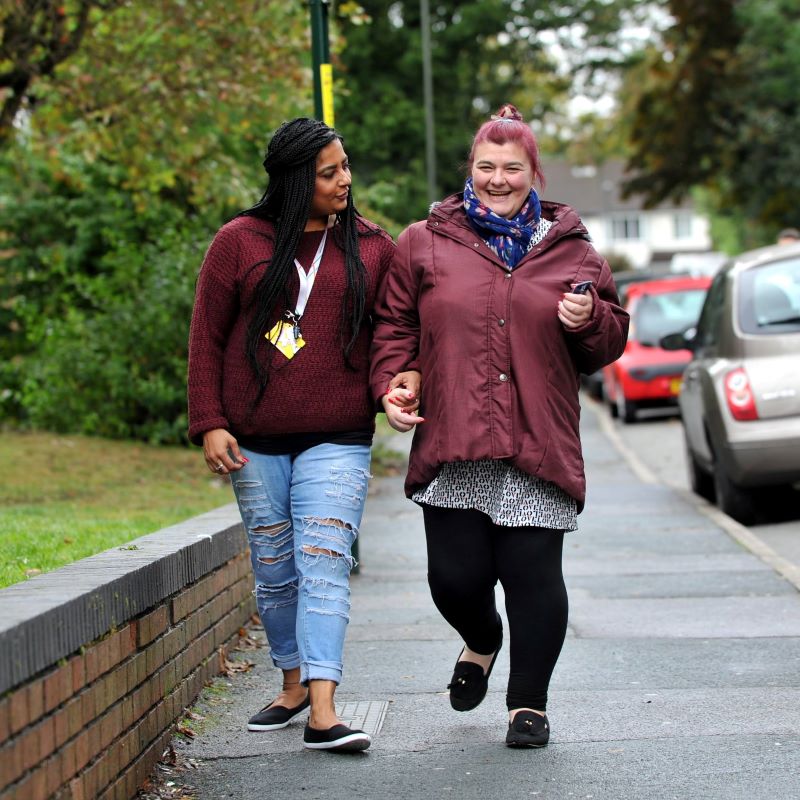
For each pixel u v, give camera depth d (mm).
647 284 49531
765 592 17094
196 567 12109
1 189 40688
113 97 28281
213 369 10617
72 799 8219
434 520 10547
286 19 28688
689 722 11312
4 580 12312
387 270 10828
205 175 31875
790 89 79250
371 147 79250
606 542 21688
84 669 8555
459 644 14719
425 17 68375
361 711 12039
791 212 84812
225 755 10734
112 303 36094
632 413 46750
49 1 26750
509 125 10492
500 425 10148
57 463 29469
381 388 10469
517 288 10297
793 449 21891
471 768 10195
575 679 12992
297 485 10719
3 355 42719
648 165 86938
